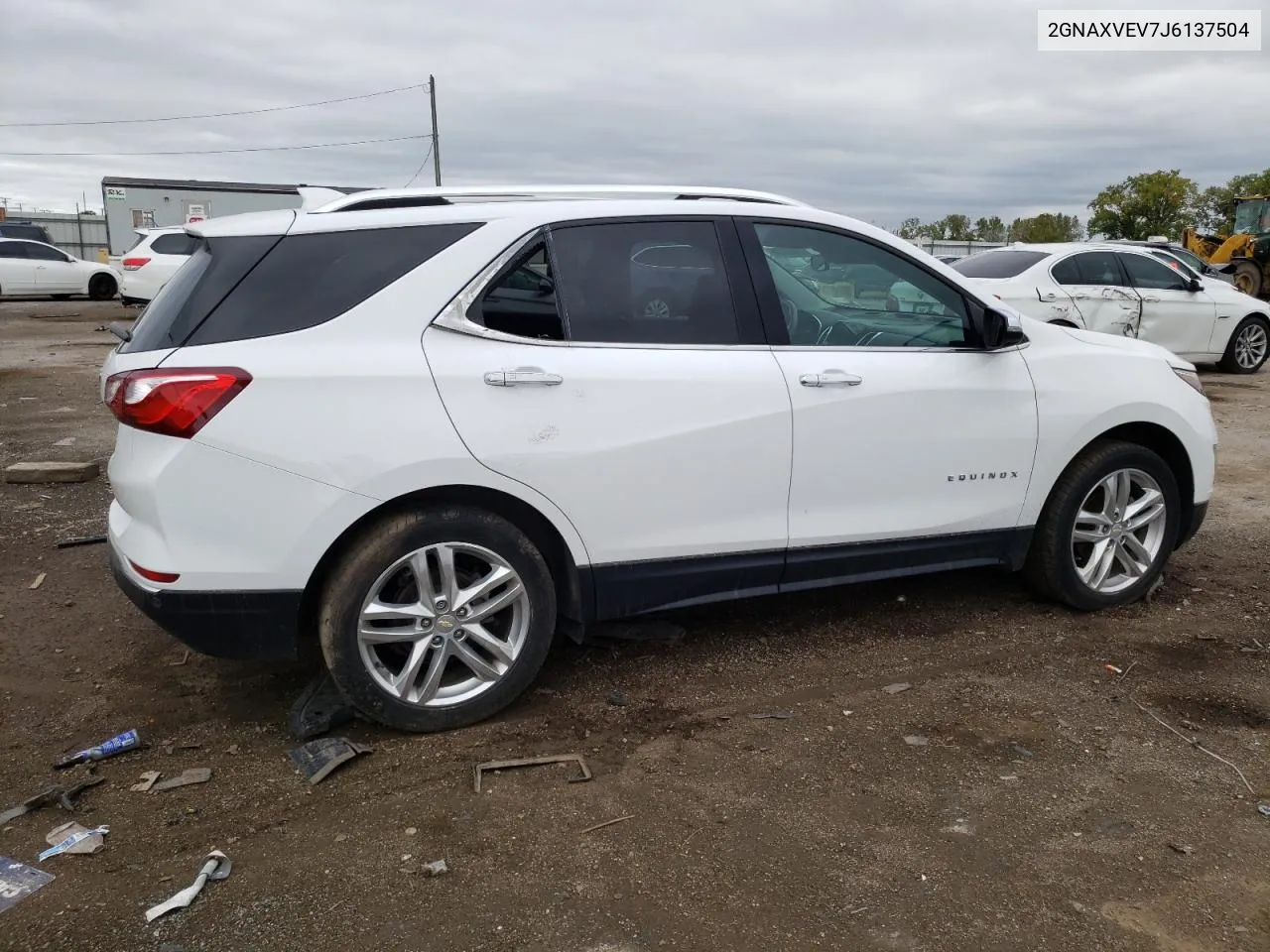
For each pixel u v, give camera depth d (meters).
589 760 3.18
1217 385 11.95
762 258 3.73
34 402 10.00
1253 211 29.25
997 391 4.03
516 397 3.23
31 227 29.86
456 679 3.46
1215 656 4.00
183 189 33.38
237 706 3.56
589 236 3.46
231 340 3.02
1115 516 4.43
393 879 2.57
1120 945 2.33
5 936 2.34
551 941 2.34
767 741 3.31
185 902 2.45
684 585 3.62
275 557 3.04
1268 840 2.76
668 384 3.44
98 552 5.20
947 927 2.39
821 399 3.68
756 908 2.46
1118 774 3.09
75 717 3.47
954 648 4.09
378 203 3.44
